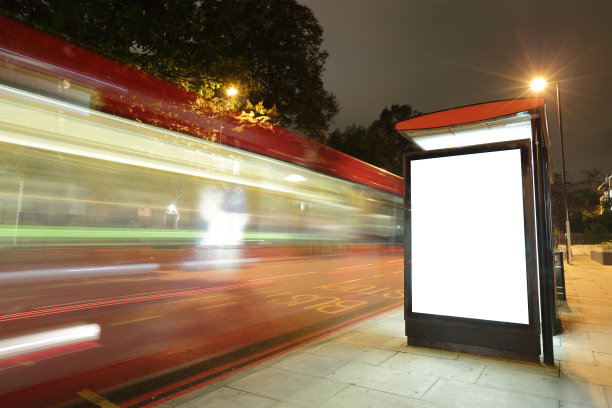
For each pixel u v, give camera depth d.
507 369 4.59
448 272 5.33
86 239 18.02
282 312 8.64
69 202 16.97
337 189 16.81
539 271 4.84
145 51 12.32
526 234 4.87
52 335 6.44
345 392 3.96
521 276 4.89
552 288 6.29
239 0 21.23
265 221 17.88
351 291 11.90
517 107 5.01
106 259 18.38
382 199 19.88
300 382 4.26
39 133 9.22
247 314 8.37
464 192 5.27
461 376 4.38
